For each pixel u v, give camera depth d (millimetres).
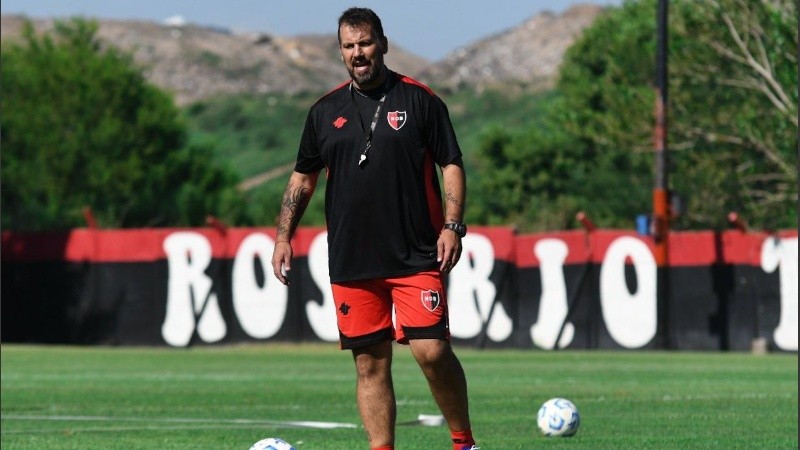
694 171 153875
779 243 99250
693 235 101750
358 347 27203
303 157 27766
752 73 137250
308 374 76375
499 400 54781
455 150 26531
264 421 45438
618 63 157250
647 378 70438
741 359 90062
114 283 112062
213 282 109688
